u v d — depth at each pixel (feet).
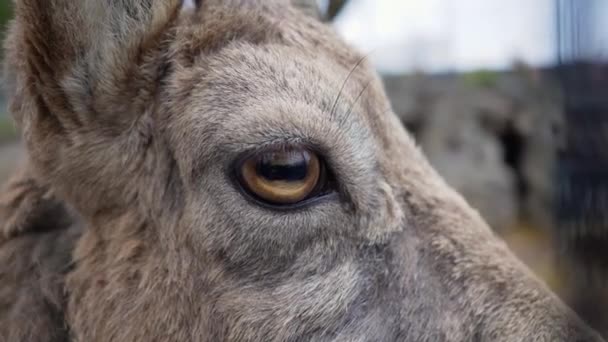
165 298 1.29
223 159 1.25
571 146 1.53
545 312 1.30
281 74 1.28
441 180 1.43
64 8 1.27
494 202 4.13
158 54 1.30
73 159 1.31
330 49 1.38
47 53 1.28
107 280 1.32
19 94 1.33
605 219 1.45
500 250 1.36
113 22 1.28
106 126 1.30
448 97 4.53
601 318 1.41
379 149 1.33
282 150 1.24
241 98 1.26
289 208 1.25
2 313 1.37
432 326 1.29
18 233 1.40
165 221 1.30
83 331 1.34
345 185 1.28
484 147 4.33
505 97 4.42
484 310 1.30
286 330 1.26
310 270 1.27
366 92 1.35
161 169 1.30
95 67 1.29
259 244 1.25
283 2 1.42
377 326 1.28
